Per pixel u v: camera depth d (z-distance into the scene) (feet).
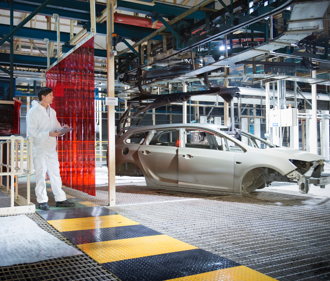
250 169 17.39
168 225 11.96
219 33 19.84
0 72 35.53
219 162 18.19
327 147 49.42
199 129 19.71
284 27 22.30
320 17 16.38
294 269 7.64
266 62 25.52
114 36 16.03
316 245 9.62
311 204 16.42
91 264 7.83
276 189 22.16
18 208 13.74
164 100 27.14
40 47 46.34
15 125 22.45
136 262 7.97
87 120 17.70
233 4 19.03
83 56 17.92
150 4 20.52
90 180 17.49
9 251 8.61
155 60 26.02
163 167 20.03
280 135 38.91
